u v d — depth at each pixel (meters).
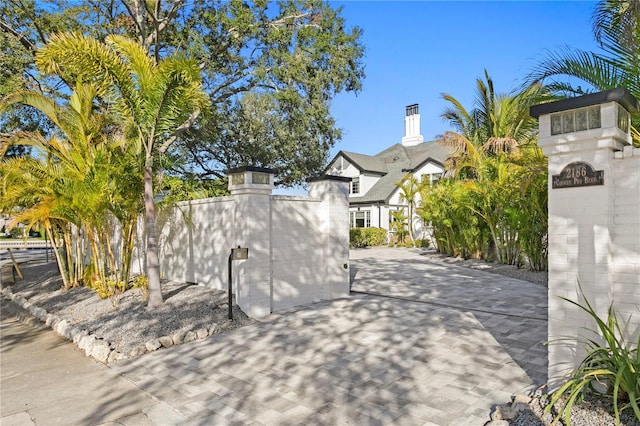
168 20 13.73
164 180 9.89
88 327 6.39
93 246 9.10
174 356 5.19
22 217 7.63
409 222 23.33
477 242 14.84
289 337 5.80
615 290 3.23
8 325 7.49
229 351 5.29
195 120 14.55
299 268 7.85
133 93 6.90
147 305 7.23
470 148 13.98
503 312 7.01
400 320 6.59
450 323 6.36
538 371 4.34
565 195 3.41
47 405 3.95
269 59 14.73
